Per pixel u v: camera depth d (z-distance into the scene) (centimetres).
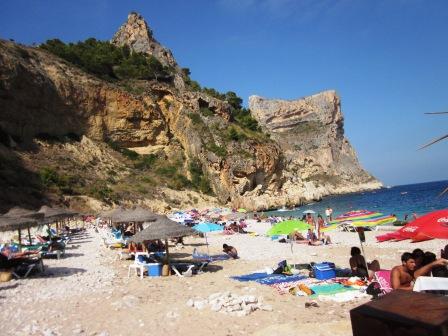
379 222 1991
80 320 952
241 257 1970
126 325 903
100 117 8000
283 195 9350
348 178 18950
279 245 2423
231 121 10131
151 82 9319
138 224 2780
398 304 268
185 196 7719
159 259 1673
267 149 9281
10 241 2789
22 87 6519
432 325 235
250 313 948
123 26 13375
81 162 6988
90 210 5725
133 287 1318
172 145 8888
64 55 8462
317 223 2912
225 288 1255
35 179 5644
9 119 6300
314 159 18125
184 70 13225
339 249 2162
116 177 7288
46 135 6919
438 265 899
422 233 916
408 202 6956
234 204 8238
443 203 5978
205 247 2500
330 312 930
